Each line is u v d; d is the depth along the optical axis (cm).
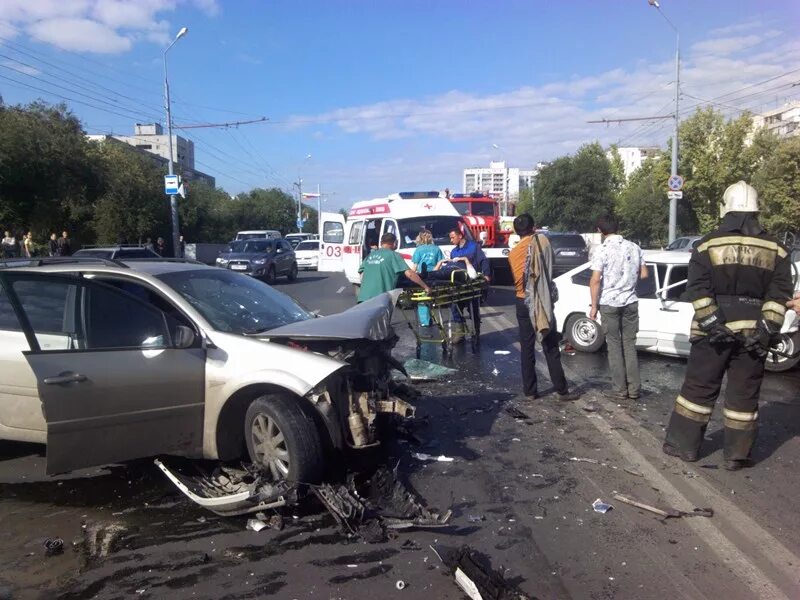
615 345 696
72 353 412
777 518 421
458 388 764
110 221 3378
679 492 462
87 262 531
